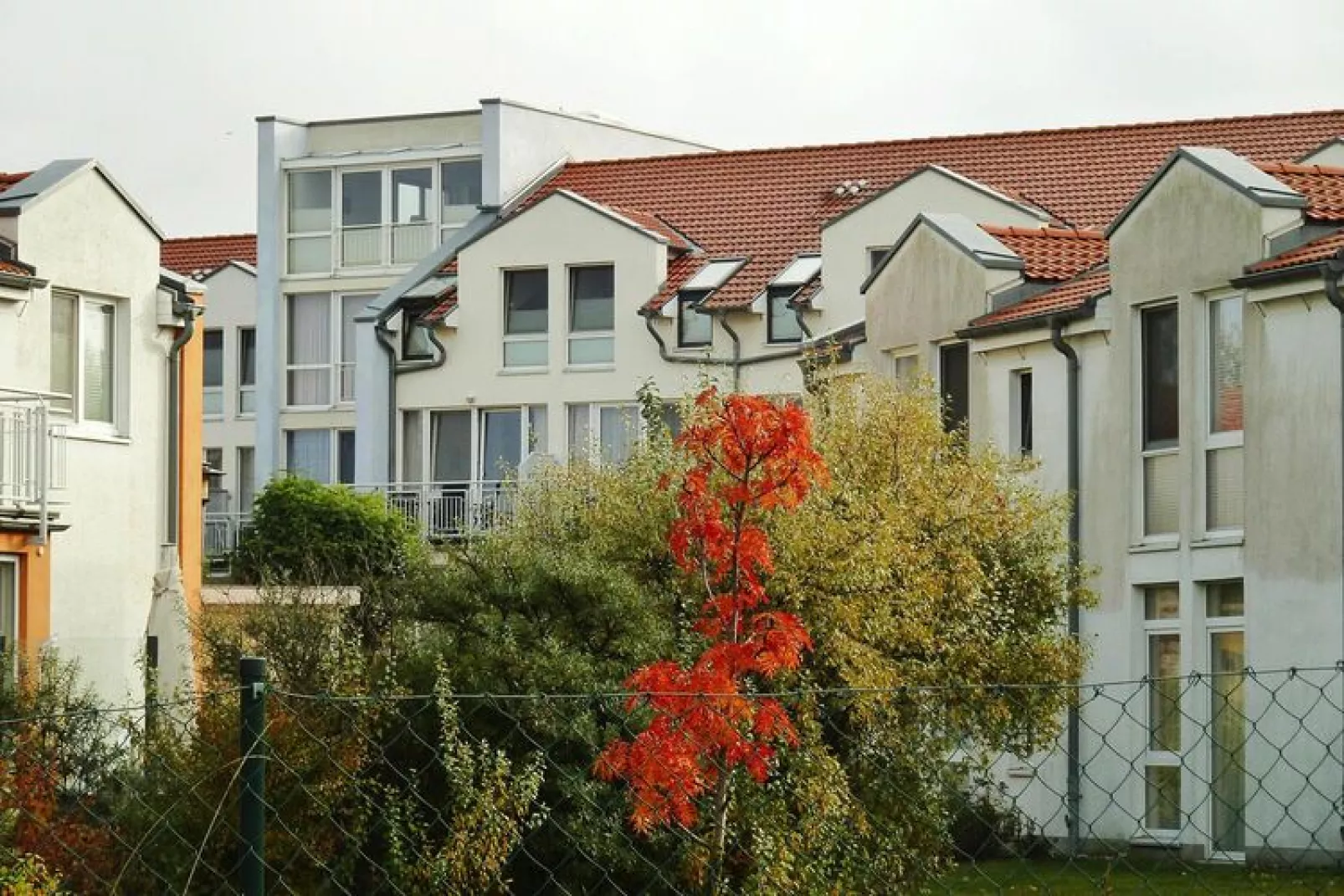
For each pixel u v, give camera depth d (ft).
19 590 141.18
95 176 150.82
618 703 74.84
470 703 76.18
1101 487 131.44
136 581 152.97
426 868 62.69
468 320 231.91
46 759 53.78
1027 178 222.28
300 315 260.62
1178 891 56.08
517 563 87.86
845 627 89.51
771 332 214.07
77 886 52.75
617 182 245.65
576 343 227.81
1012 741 81.51
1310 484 116.88
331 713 61.67
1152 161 220.02
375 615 95.35
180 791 56.24
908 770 68.85
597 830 63.21
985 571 104.99
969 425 143.23
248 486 269.23
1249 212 121.19
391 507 216.54
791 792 63.05
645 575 92.84
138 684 132.46
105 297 152.56
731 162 242.37
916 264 148.87
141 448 154.20
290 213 261.24
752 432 71.00
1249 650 120.16
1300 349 117.70
